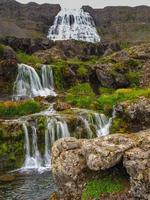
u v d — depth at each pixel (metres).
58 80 54.97
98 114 39.03
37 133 34.44
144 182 17.27
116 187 17.98
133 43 103.00
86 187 18.45
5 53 54.97
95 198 17.92
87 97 46.75
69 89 54.25
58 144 19.97
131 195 17.56
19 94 50.53
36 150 34.03
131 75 58.75
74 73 56.25
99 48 91.38
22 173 29.47
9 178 27.44
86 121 37.47
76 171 18.95
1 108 39.47
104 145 18.69
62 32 157.62
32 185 25.56
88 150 18.84
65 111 39.34
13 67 51.00
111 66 59.34
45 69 54.50
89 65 58.94
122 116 39.34
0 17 152.62
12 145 32.91
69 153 19.39
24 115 39.09
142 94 44.12
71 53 83.44
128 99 43.34
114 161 18.06
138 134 19.33
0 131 32.91
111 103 43.69
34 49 76.88
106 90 55.00
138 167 17.48
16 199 22.56
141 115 38.25
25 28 147.00
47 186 25.31
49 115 36.59
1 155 32.03
